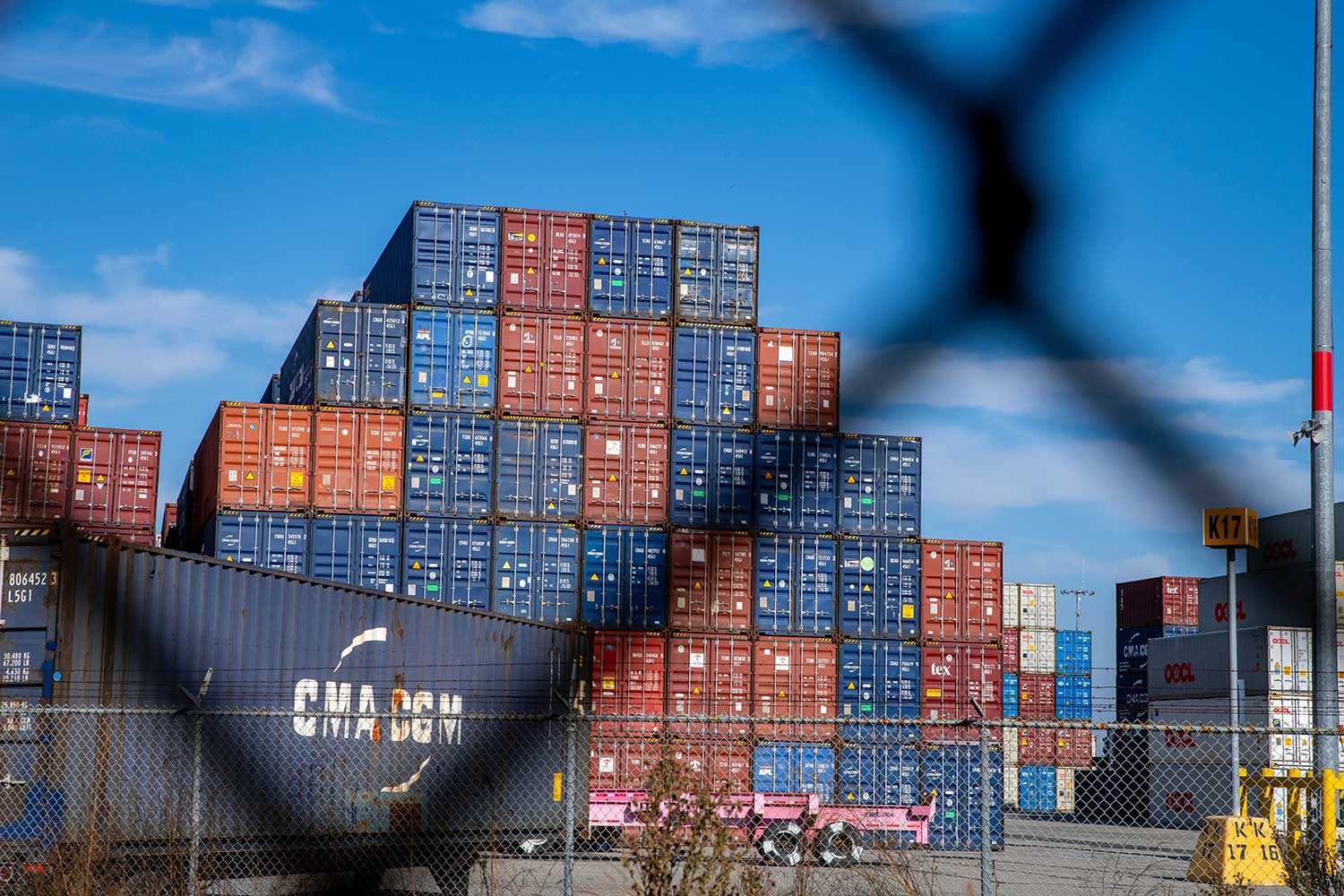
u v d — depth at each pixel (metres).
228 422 32.41
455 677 20.69
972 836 31.70
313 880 18.19
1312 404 21.06
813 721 13.95
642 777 25.33
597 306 34.56
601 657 32.38
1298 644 37.28
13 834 14.49
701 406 34.34
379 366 33.44
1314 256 21.27
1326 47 21.31
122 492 33.16
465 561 32.84
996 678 33.69
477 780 20.77
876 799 31.80
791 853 24.78
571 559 33.19
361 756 18.52
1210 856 22.58
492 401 33.66
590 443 33.78
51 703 14.80
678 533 33.59
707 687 32.69
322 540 32.38
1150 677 43.94
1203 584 45.34
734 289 35.16
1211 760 40.50
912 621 33.84
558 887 19.19
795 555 33.81
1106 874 23.77
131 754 15.41
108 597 15.45
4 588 15.24
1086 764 60.94
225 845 16.28
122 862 14.77
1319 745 20.06
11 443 32.81
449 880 19.89
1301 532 40.91
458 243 34.19
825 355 35.03
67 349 33.44
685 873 11.70
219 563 16.80
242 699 16.91
